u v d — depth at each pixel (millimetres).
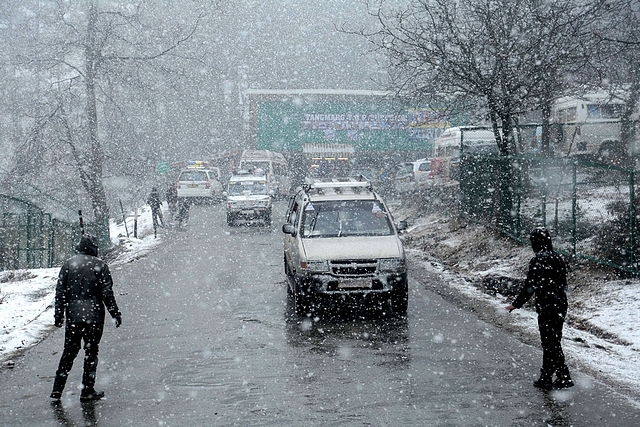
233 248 24828
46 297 16875
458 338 11383
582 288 14039
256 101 56344
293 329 12211
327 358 10281
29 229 26891
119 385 9219
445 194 30297
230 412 7945
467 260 19688
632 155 24484
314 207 14445
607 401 8148
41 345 11844
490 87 19578
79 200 44312
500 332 11773
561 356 8719
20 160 38156
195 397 8562
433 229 26016
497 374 9312
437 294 15359
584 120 28031
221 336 11812
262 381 9172
